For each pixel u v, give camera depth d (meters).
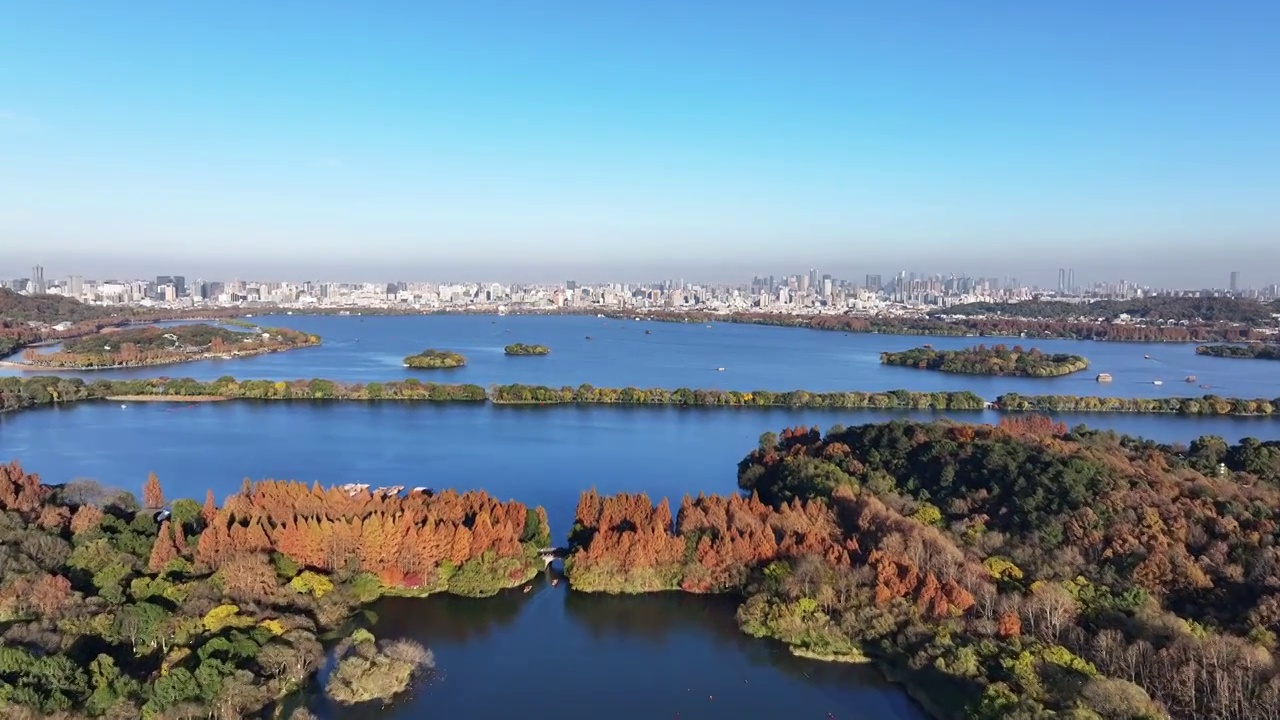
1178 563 131.62
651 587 150.75
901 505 170.88
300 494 169.00
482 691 118.44
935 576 134.62
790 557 145.75
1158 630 115.06
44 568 132.50
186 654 113.50
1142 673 108.31
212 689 105.69
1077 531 145.88
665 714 113.56
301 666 115.94
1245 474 190.88
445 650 129.75
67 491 178.62
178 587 128.62
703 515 163.00
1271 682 98.44
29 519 154.88
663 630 137.62
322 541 145.38
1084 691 101.75
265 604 128.50
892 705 116.69
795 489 189.88
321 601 133.25
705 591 150.12
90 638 117.12
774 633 133.38
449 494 167.00
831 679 123.00
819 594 135.88
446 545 148.12
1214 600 126.06
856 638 130.00
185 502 166.12
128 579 134.25
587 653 129.88
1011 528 155.50
